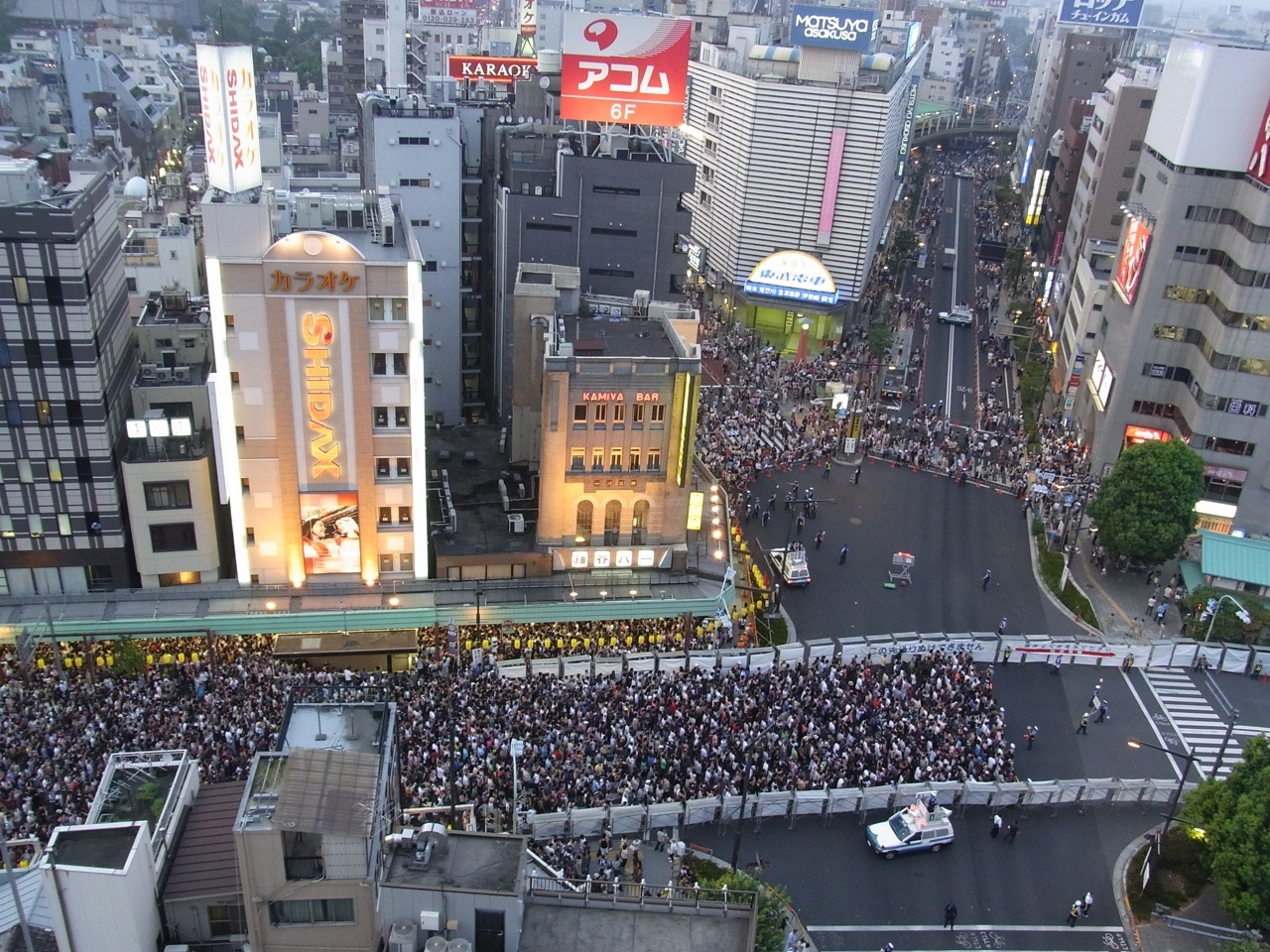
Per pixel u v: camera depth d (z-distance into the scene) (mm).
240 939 35312
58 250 64625
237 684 64750
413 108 98750
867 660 74938
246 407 70812
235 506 73562
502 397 98688
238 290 67562
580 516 79562
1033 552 97562
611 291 104438
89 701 62562
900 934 54062
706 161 158250
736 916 36125
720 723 64688
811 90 136250
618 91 99500
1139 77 143500
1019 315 158875
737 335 144250
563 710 64188
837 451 114562
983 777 64438
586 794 58125
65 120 177375
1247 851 51531
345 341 70188
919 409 124750
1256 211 90312
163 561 74875
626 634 77250
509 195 98875
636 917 35844
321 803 33344
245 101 68000
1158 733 72562
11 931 35562
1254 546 90125
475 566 78500
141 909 33188
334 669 72438
